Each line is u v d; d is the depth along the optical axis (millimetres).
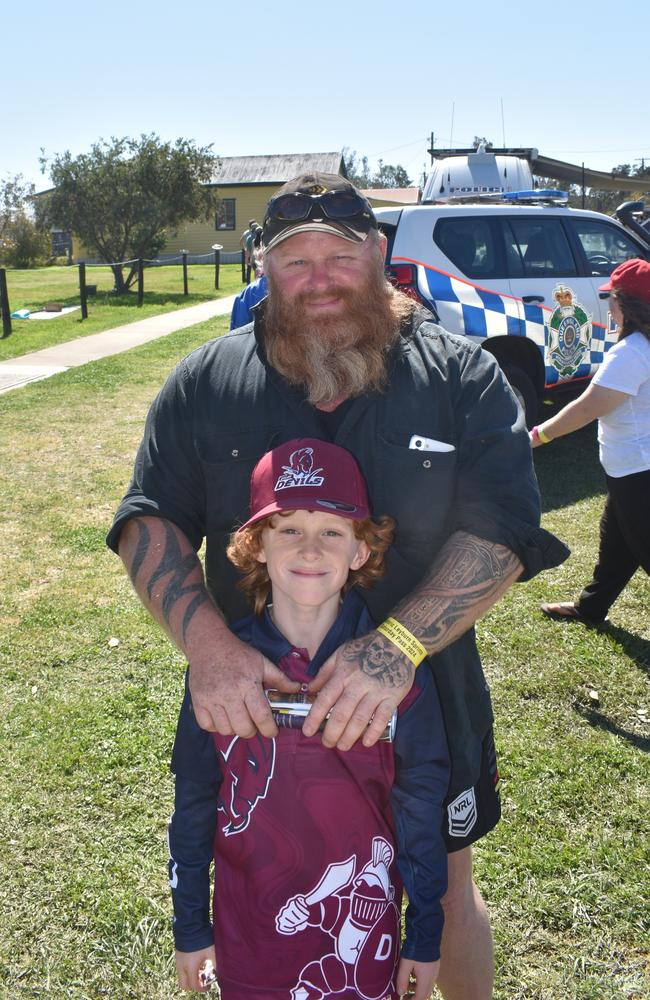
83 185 22078
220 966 1560
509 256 6895
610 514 4082
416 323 1739
